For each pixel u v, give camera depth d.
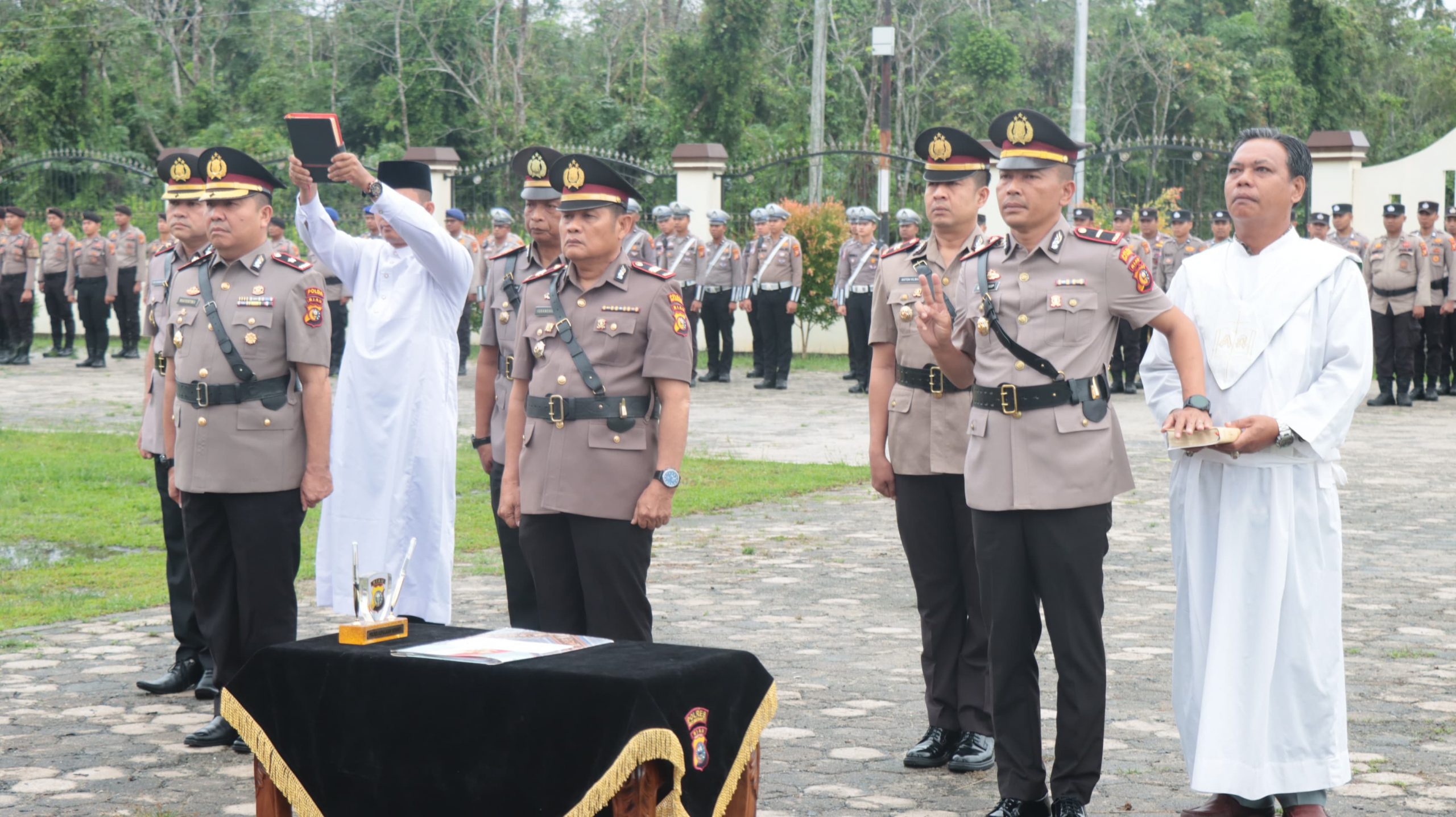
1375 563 8.11
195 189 5.36
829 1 35.38
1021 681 4.21
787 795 4.45
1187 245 17.77
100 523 9.41
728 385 19.08
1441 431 14.17
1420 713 5.28
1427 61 44.25
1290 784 3.90
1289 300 3.99
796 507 10.15
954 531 4.80
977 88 36.56
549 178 4.73
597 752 3.17
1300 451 3.92
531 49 36.28
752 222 22.27
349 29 35.66
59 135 34.50
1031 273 4.19
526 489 4.65
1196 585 4.05
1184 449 4.05
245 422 5.02
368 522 5.63
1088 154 20.80
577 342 4.58
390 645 3.59
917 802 4.39
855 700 5.51
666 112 33.25
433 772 3.33
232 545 5.11
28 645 6.38
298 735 3.48
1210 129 36.72
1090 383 4.14
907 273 4.90
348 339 5.73
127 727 5.19
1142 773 4.63
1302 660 3.92
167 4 39.19
